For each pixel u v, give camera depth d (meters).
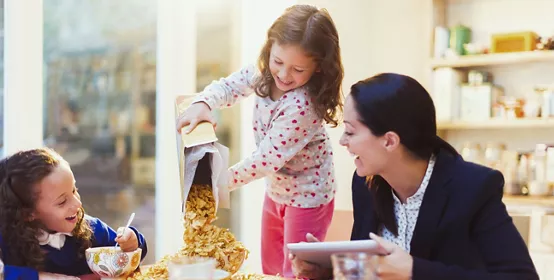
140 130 2.72
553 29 3.29
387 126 1.40
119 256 1.46
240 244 1.57
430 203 1.42
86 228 1.62
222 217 3.10
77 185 2.50
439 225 1.40
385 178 1.48
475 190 1.39
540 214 2.93
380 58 3.71
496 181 1.40
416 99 1.41
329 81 1.92
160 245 2.77
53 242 1.54
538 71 3.31
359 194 1.60
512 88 3.38
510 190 3.21
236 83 2.03
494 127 3.33
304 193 2.07
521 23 3.37
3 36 2.23
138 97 2.71
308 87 1.94
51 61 2.39
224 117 3.09
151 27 2.75
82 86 2.51
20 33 2.24
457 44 3.39
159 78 2.77
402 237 1.51
